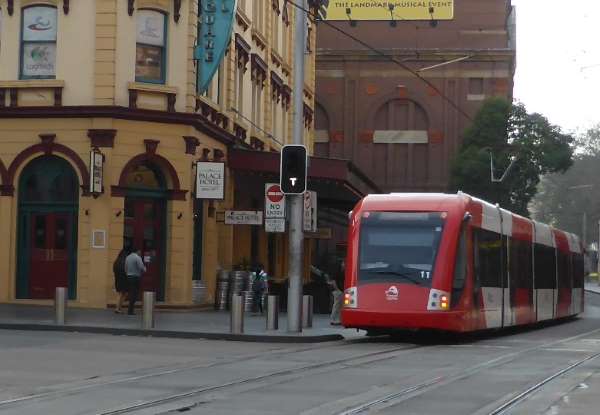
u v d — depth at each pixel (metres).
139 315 36.53
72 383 18.58
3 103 40.19
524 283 39.50
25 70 40.59
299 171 31.25
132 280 36.41
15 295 40.31
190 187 41.06
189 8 41.16
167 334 30.59
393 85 96.25
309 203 34.31
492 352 26.70
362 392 17.55
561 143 86.38
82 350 25.30
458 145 95.19
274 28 58.06
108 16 39.69
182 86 41.00
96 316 35.53
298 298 31.48
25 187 40.50
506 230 36.75
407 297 29.45
